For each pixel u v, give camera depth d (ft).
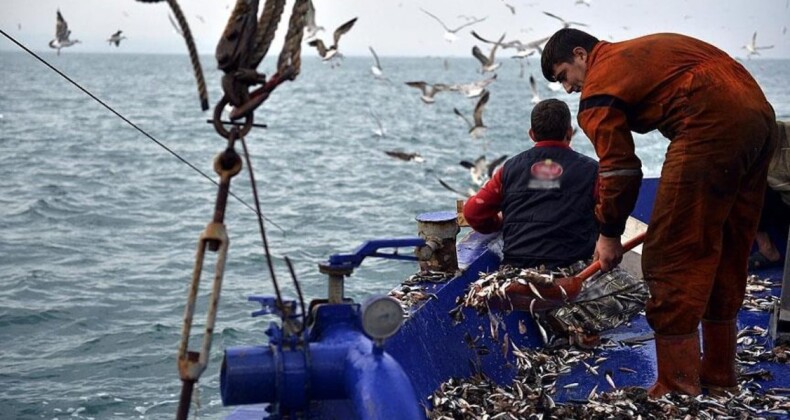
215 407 30.09
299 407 9.65
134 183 86.74
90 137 137.59
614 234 14.07
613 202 13.65
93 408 31.48
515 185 16.81
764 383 15.37
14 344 38.70
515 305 15.79
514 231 16.69
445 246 16.46
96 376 34.63
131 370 35.22
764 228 21.07
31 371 35.22
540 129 16.87
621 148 13.41
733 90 13.06
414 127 170.19
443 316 15.28
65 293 46.83
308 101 270.67
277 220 67.51
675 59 13.30
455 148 131.13
